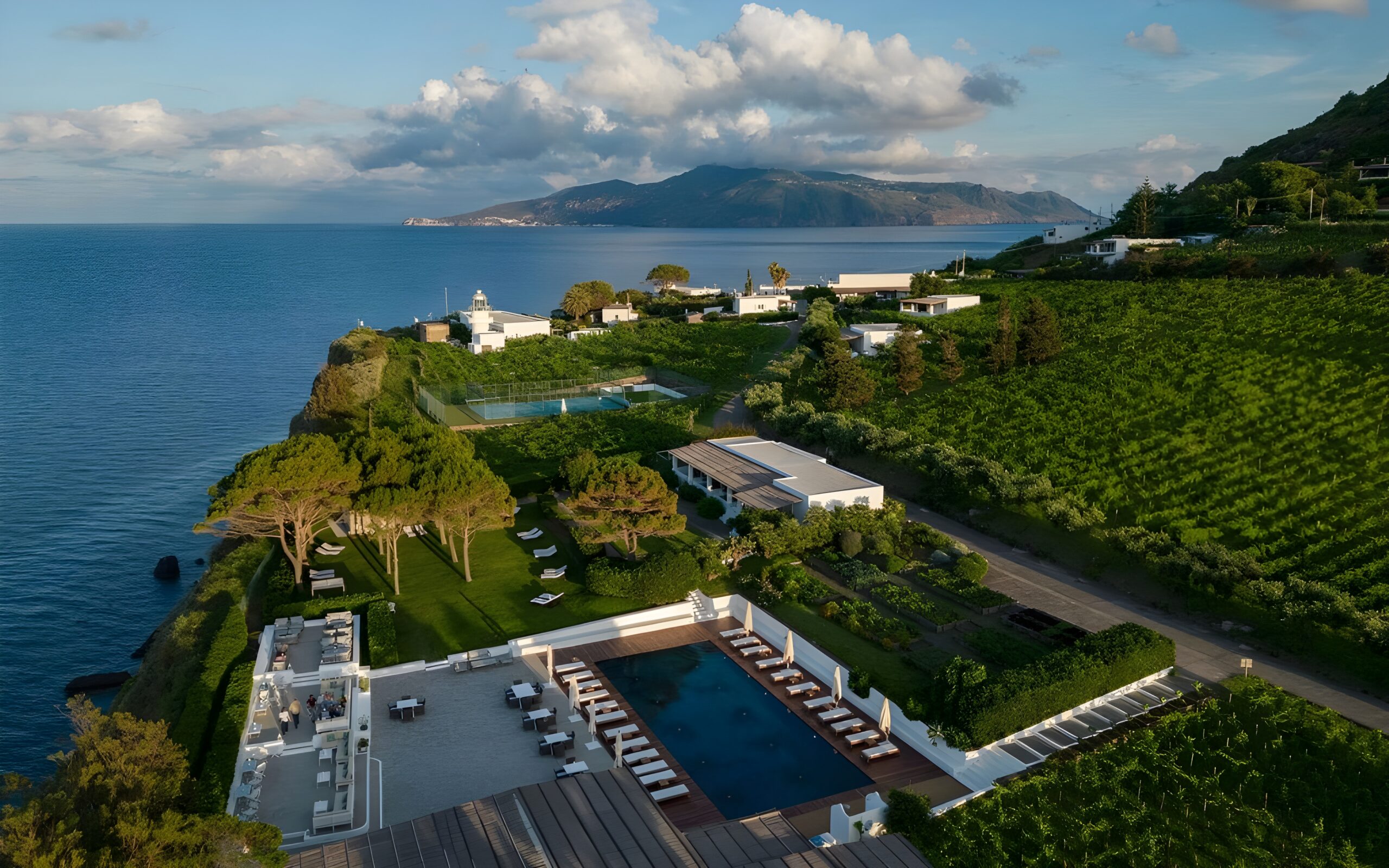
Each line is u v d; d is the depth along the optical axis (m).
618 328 136.75
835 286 160.62
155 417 126.56
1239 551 49.25
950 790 33.72
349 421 89.94
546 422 88.88
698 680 42.53
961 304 123.38
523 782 34.03
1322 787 31.64
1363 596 44.03
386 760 35.59
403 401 99.94
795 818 31.98
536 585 52.44
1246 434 65.19
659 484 52.16
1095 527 55.53
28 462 103.00
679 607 49.38
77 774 24.84
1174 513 55.12
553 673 42.84
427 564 56.09
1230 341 83.44
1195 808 30.98
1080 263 139.12
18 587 69.25
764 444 72.94
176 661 44.22
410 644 45.34
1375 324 79.44
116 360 171.25
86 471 100.06
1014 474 62.66
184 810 26.47
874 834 29.45
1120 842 29.45
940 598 49.12
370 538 60.62
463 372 111.12
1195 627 45.81
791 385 96.12
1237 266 107.69
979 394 82.62
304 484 47.19
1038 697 35.97
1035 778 32.31
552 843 23.66
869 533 55.56
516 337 129.00
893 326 111.25
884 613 47.66
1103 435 68.88
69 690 54.38
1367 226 118.69
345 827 31.00
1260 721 36.19
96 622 64.12
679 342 123.81
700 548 52.50
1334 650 41.66
